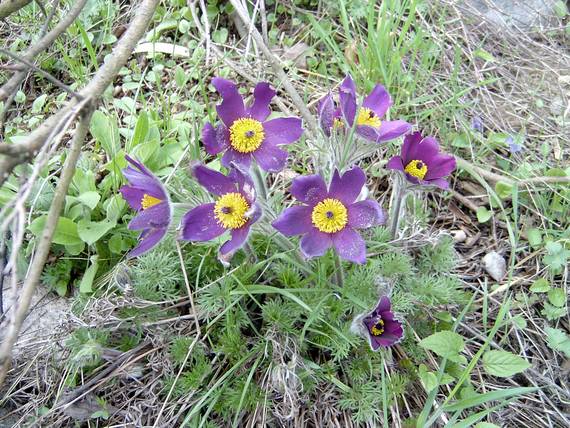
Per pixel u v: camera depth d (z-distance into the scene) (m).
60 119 0.26
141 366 0.39
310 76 0.56
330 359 0.39
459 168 0.50
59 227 0.42
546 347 0.42
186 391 0.37
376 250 0.41
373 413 0.36
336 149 0.36
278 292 0.36
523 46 0.61
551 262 0.44
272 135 0.35
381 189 0.49
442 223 0.49
